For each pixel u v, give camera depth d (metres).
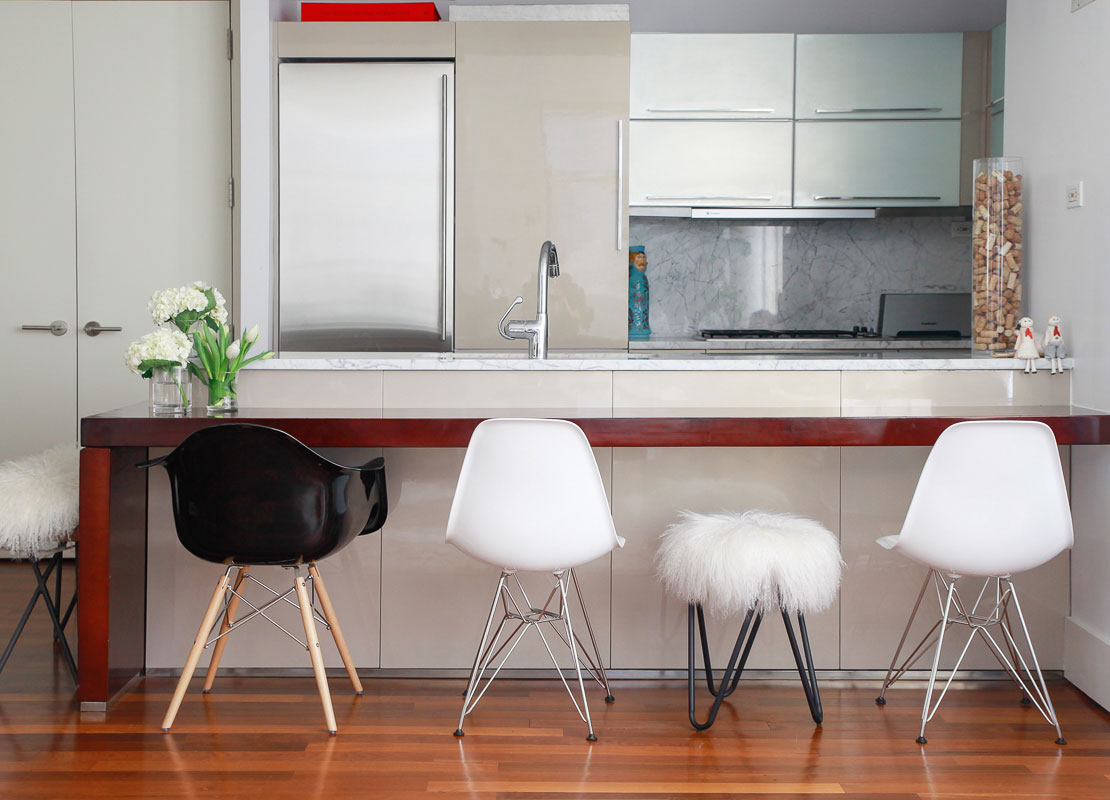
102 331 4.25
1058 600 2.90
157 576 2.88
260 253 4.02
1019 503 2.34
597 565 2.88
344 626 2.88
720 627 2.88
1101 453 2.71
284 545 2.39
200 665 2.89
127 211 4.22
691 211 4.77
